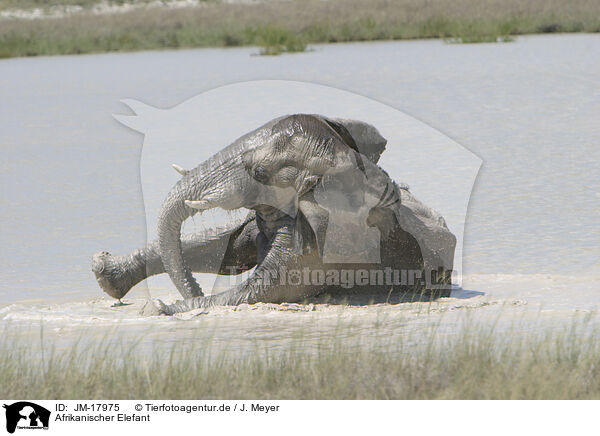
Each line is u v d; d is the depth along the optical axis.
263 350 23.19
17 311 28.81
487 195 44.81
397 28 150.88
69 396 20.30
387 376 20.41
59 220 42.78
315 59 118.69
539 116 70.38
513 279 31.20
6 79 115.56
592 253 34.16
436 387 20.00
